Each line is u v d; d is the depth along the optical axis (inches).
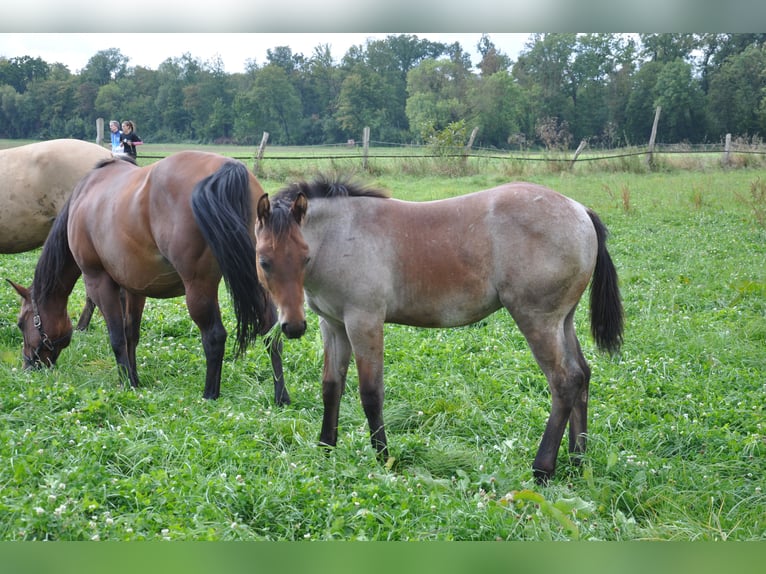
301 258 172.7
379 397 187.6
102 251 245.1
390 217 187.3
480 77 1686.8
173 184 224.5
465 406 220.1
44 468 163.9
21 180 310.0
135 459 173.0
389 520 148.0
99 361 278.4
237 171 217.6
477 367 256.8
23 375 244.7
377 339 186.4
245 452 176.2
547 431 182.9
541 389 242.4
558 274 179.0
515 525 148.0
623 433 204.5
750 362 263.7
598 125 1636.3
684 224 543.8
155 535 138.1
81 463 166.6
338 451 186.7
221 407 217.8
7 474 160.1
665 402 223.1
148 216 229.1
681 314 322.3
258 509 152.4
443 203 190.5
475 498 158.9
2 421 196.4
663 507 164.6
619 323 197.2
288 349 275.7
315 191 187.5
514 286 181.3
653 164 945.5
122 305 276.2
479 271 183.3
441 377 242.2
